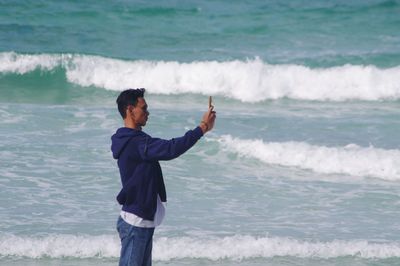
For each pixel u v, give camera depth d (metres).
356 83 38.31
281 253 17.78
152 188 12.58
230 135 26.78
